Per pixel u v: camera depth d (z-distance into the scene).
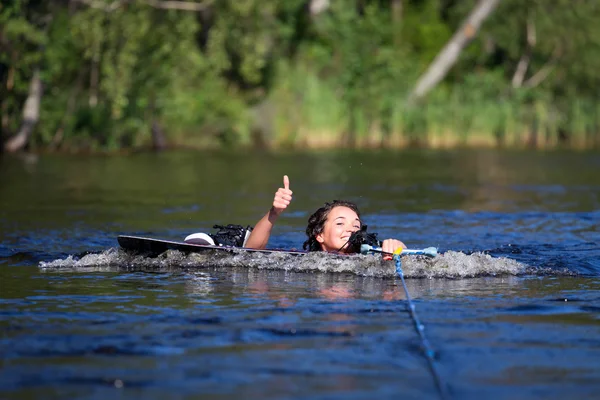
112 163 75.38
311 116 111.00
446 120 117.62
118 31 90.19
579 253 25.53
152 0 96.62
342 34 123.38
